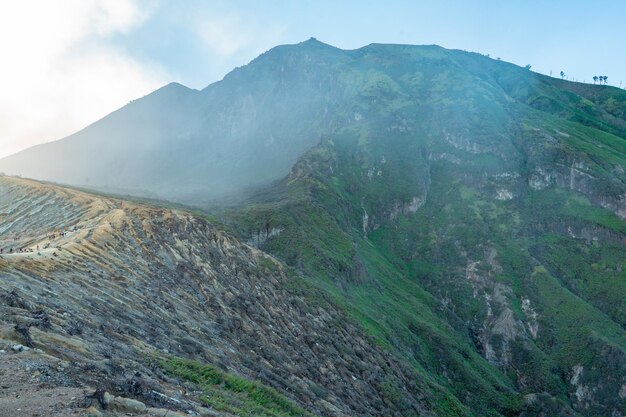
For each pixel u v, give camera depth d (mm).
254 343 49188
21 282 29625
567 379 125562
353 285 107500
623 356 120938
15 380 16516
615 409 114688
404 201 194750
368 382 63062
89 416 15117
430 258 174000
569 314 140500
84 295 34031
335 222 134750
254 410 27719
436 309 137125
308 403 42375
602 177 187250
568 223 178000
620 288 153000
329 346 65188
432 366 97562
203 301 51812
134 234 57219
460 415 74000
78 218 71625
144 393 20281
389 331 87625
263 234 111062
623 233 168750
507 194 196250
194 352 35688
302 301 72438
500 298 150875
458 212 191125
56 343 21469
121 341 28703
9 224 77438
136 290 42375
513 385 119000
